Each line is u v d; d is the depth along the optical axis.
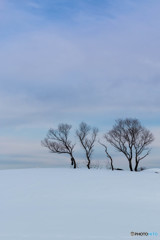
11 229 12.34
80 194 20.94
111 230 12.08
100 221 13.48
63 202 18.19
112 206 16.91
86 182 26.30
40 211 15.70
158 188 23.53
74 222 13.34
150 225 12.80
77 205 17.23
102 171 36.31
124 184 25.33
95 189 22.89
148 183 26.11
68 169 38.81
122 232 11.80
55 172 34.62
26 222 13.44
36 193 21.39
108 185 24.73
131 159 49.03
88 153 48.94
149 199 19.17
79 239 10.92
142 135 48.84
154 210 15.79
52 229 12.27
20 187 23.94
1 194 21.20
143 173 34.59
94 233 11.67
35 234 11.59
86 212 15.33
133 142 48.81
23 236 11.35
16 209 16.31
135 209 16.05
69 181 26.89
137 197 19.86
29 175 31.61
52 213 15.18
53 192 21.70
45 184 25.23
